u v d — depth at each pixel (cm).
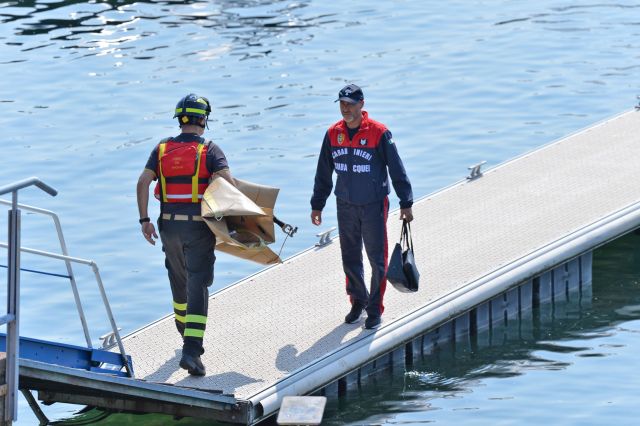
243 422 3400
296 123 6288
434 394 3712
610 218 4566
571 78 6931
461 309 4009
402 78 7031
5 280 4622
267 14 8638
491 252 4366
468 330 4150
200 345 3519
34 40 7994
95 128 6291
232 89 6900
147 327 3944
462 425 3481
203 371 3544
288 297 4131
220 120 6356
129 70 7294
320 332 3828
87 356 3481
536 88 6769
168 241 3478
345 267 3819
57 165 5747
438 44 7750
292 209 5209
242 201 3359
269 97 6744
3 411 3075
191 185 3434
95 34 8131
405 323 3853
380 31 8100
